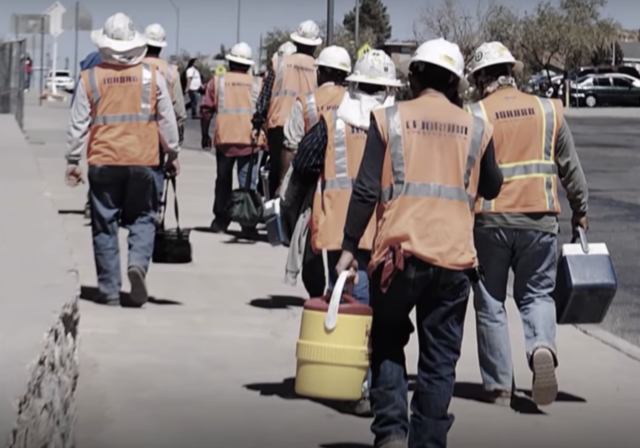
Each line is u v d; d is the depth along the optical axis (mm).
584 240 7320
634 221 17188
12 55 28062
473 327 9609
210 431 6656
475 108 7195
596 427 6988
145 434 6555
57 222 8266
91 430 6602
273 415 7027
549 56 67875
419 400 5809
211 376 7855
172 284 11102
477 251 7250
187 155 27109
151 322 9422
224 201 14555
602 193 20859
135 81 9727
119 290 10062
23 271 6270
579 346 9188
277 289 11031
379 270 5773
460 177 5797
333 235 7293
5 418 3930
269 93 12938
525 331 7137
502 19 60531
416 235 5695
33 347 4586
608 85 65188
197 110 44938
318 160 7430
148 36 12461
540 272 7195
